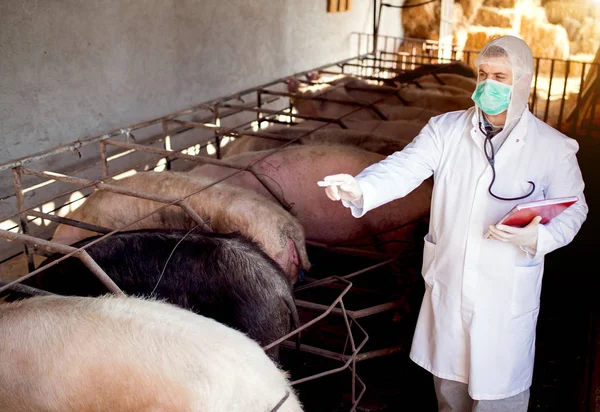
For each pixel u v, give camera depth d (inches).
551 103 412.2
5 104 178.4
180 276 107.9
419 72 299.4
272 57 316.5
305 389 121.6
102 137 149.3
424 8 496.4
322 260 160.2
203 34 257.1
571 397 118.3
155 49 231.3
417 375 127.3
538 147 84.2
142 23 222.5
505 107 80.3
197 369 72.1
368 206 84.4
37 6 181.9
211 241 108.3
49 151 136.4
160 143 241.1
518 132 83.4
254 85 303.6
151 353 73.8
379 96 252.1
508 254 85.6
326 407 118.2
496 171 84.8
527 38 482.9
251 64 297.9
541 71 474.6
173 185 135.7
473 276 87.4
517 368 90.2
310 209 158.7
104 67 209.6
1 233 98.9
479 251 86.6
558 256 175.6
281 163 159.5
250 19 289.6
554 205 78.2
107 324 77.0
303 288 120.6
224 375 72.1
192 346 74.2
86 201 145.2
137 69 224.4
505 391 90.2
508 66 78.1
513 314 87.5
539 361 131.6
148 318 78.1
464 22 500.7
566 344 136.6
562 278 163.8
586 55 473.4
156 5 227.5
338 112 241.4
